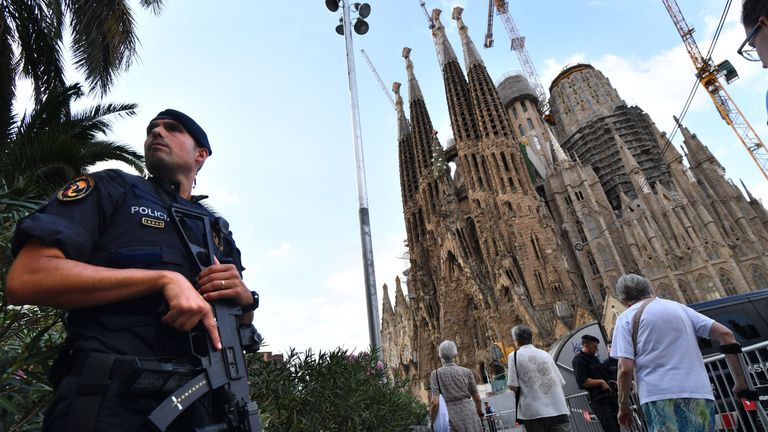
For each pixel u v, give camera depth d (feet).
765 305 39.75
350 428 26.53
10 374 10.43
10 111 49.24
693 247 259.39
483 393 249.55
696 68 311.06
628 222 283.38
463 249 300.61
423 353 312.09
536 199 285.84
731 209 284.20
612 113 354.13
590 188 309.22
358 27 59.31
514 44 541.34
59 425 5.90
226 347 7.31
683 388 17.33
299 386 25.94
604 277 263.70
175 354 6.90
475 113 330.75
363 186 47.44
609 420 30.58
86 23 44.78
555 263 254.68
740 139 297.33
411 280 347.15
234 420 6.96
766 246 270.26
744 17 8.94
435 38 408.67
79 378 6.10
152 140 9.31
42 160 36.63
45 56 51.11
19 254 6.28
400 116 421.59
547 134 372.99
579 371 32.27
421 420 48.67
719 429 31.35
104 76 50.88
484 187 301.63
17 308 14.44
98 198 7.38
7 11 46.65
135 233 7.43
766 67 8.96
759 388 26.53
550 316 239.71
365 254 43.88
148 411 6.23
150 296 7.01
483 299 267.59
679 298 245.04
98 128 54.75
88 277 6.02
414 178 383.24
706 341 38.75
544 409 26.76
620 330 19.84
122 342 6.51
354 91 52.80
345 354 28.17
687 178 294.25
